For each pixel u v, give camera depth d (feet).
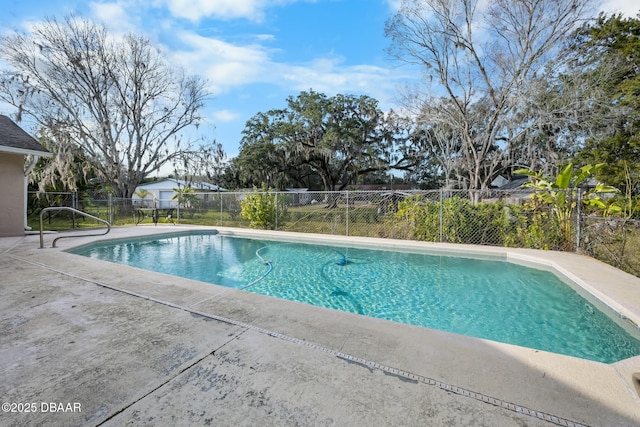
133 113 62.13
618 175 34.30
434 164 72.54
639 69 36.88
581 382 5.65
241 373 5.88
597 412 4.86
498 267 19.80
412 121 48.19
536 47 34.94
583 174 21.77
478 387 5.47
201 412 4.80
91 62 56.08
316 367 6.08
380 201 32.81
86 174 55.16
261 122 73.05
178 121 68.39
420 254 23.76
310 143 69.87
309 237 29.30
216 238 32.73
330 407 4.91
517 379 5.73
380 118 67.82
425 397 5.17
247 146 72.33
